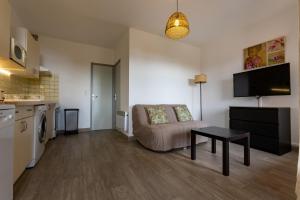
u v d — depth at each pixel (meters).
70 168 1.99
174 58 4.18
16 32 2.42
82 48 4.38
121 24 3.35
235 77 3.52
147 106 3.40
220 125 4.04
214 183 1.66
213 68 4.24
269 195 1.45
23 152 1.70
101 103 4.60
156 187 1.58
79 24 3.35
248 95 3.26
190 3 2.63
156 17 3.07
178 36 2.15
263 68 3.02
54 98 3.85
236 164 2.16
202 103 4.55
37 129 2.08
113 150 2.75
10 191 1.23
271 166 2.10
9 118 1.21
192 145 2.36
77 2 2.62
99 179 1.73
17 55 2.07
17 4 2.66
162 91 3.95
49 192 1.47
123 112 3.69
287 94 2.68
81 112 4.33
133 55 3.52
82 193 1.46
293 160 2.31
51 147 2.86
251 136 2.97
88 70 4.45
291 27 2.75
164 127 2.77
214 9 2.81
